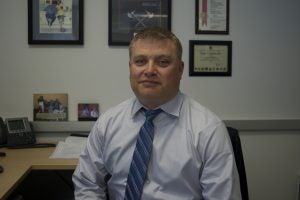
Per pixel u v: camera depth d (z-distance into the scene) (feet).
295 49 7.25
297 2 7.20
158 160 3.82
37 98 6.78
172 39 3.80
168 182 3.75
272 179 7.41
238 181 3.69
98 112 6.90
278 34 7.19
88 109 6.86
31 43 6.68
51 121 6.79
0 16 6.63
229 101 7.17
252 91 7.21
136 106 4.15
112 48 6.86
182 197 3.77
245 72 7.16
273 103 7.27
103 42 6.84
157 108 3.97
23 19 6.68
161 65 3.75
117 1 6.77
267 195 7.41
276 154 7.38
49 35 6.72
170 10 6.86
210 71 7.06
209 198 3.62
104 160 4.23
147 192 3.75
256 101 7.23
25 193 7.11
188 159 3.71
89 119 6.86
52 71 6.81
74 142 6.24
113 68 6.89
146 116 4.05
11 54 6.70
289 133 7.37
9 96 6.76
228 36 7.07
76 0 6.70
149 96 3.79
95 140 4.33
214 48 7.04
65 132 6.88
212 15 6.98
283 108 7.30
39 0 6.66
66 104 6.84
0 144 6.18
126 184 3.88
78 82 6.86
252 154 7.32
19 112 6.80
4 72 6.72
